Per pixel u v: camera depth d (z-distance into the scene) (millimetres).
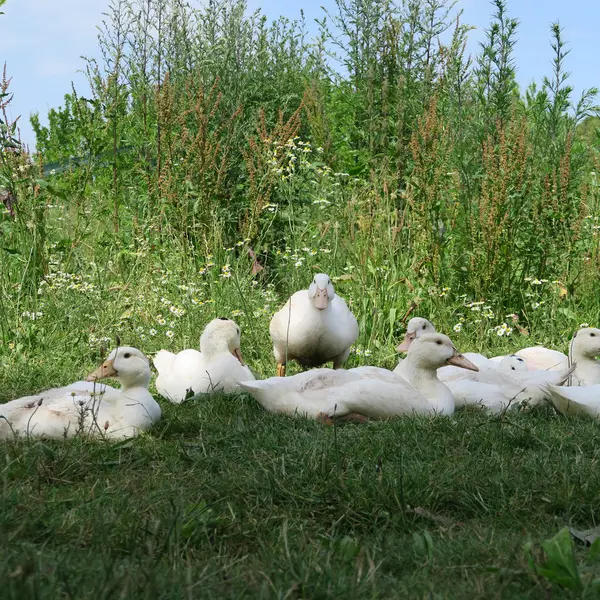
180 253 3820
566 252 3783
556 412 2652
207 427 2430
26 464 2066
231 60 4562
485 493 1989
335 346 3164
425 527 1896
